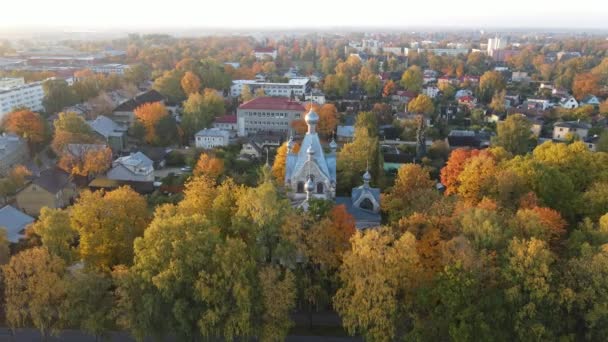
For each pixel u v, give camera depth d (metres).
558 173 111.94
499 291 70.31
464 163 123.62
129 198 94.44
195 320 75.25
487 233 77.94
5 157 181.00
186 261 72.62
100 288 75.88
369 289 71.50
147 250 75.12
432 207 96.81
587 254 72.94
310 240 80.06
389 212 108.31
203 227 77.56
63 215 85.62
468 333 65.94
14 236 118.62
